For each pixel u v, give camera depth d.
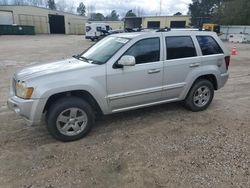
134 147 3.96
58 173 3.30
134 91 4.56
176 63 4.89
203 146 4.00
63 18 62.47
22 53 17.41
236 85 8.14
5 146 3.98
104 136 4.34
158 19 54.72
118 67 4.32
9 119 5.04
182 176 3.23
